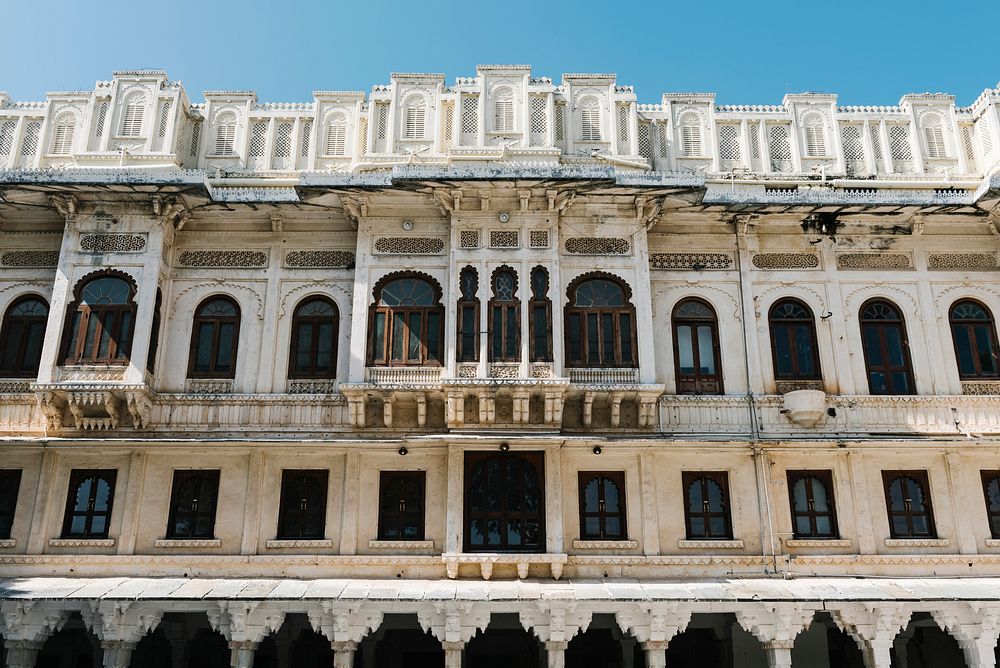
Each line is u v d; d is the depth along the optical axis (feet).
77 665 65.46
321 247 65.87
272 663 66.64
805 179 68.44
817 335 64.23
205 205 63.31
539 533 58.13
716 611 54.54
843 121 70.64
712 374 63.52
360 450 60.34
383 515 59.93
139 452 60.34
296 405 61.62
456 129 66.44
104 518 59.82
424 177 58.59
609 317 61.82
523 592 54.08
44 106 69.46
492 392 58.03
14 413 61.16
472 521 58.34
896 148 70.28
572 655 67.97
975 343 64.54
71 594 53.21
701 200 62.18
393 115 68.39
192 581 56.39
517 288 60.75
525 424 59.62
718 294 65.00
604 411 61.36
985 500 60.90
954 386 63.16
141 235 62.28
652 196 61.67
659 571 58.29
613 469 60.70
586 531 59.47
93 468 60.70
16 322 63.93
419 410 59.88
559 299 60.44
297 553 58.59
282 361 63.16
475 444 58.59
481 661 67.10
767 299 65.00
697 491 60.95
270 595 53.52
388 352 61.05
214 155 69.05
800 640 62.49
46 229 65.51
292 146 69.46
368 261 62.64
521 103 66.95
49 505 59.41
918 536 60.18
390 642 67.05
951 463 60.85
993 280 65.41
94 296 61.05
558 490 58.49
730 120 70.54
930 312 64.64
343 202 62.64
